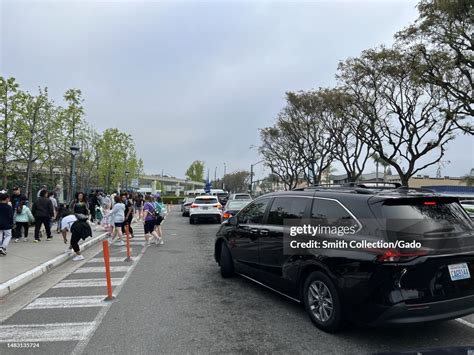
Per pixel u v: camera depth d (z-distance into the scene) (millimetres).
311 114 31359
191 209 21719
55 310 5602
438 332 4594
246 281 7328
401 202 4324
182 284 7102
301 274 5055
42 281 7523
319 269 4777
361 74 21531
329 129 30297
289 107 33250
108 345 4301
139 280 7469
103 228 17109
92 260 9797
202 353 4070
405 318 3865
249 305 5746
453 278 4070
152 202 12773
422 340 4355
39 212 12211
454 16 14102
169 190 110625
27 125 16203
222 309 5559
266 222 6121
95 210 19062
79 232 9844
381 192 4594
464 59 15164
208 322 5008
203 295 6316
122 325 4930
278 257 5570
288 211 5641
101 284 7180
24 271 7844
